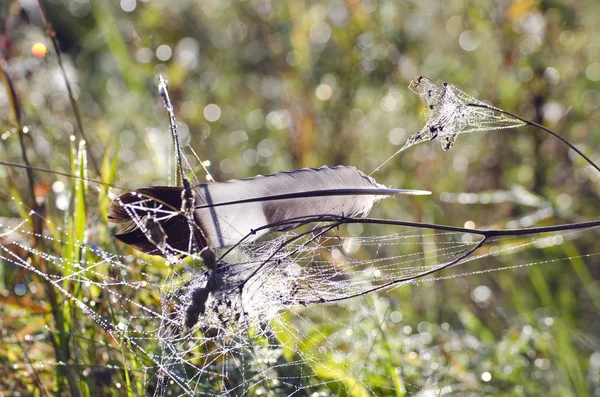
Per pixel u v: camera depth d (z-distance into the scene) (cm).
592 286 697
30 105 700
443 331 609
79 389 454
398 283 395
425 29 924
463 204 767
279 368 483
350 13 887
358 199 380
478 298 702
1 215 629
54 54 796
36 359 477
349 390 467
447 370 511
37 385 459
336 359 509
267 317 416
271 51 924
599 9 876
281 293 398
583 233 753
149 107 847
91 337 475
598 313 705
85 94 885
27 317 513
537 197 740
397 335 566
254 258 415
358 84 852
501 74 816
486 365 557
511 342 596
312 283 477
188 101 880
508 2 852
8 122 647
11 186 556
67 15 1041
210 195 359
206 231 362
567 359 577
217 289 352
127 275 491
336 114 820
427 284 664
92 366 443
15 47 769
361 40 868
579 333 648
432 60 873
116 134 755
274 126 845
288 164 785
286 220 369
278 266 392
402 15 921
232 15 980
